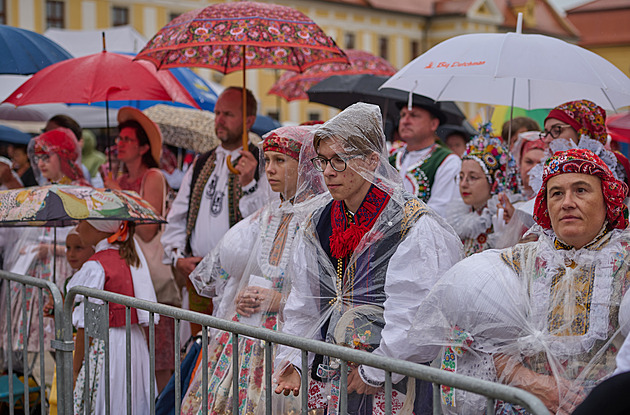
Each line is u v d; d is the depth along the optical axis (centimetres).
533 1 4553
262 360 337
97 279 388
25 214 381
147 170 517
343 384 247
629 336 217
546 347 244
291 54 514
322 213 306
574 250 250
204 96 688
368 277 284
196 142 804
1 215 390
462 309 254
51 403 391
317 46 434
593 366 239
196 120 811
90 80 505
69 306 356
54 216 378
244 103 467
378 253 283
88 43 903
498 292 251
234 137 481
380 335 282
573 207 245
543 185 257
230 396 349
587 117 371
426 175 497
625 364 215
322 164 288
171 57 507
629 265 241
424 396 274
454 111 645
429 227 282
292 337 257
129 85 511
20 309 530
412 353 271
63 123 611
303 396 257
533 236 291
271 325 339
